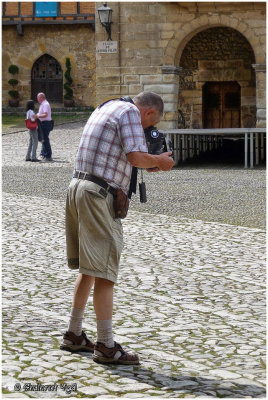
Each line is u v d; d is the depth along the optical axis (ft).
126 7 75.05
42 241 28.58
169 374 13.34
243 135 77.30
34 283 21.25
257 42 72.90
